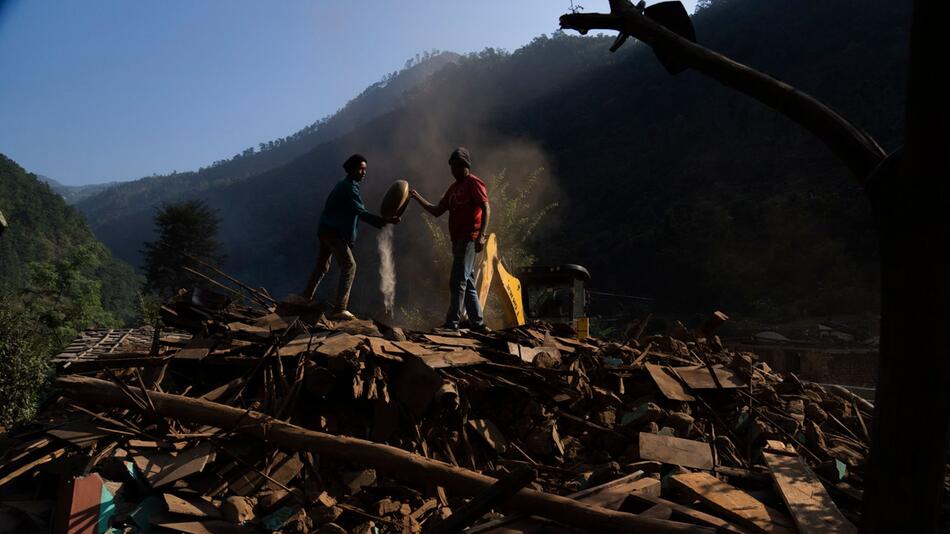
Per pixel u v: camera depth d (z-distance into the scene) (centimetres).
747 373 629
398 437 467
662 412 533
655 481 420
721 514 378
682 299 8825
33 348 1689
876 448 222
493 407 536
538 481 469
